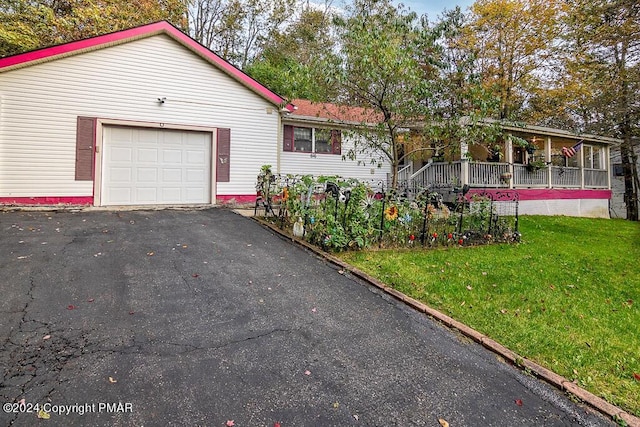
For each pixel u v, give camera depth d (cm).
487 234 757
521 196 1258
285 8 2409
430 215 704
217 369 249
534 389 253
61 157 814
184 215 809
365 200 612
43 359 247
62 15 1288
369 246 605
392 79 706
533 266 576
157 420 198
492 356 295
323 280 446
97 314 319
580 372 275
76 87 827
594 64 1234
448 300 404
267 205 801
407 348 297
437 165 1220
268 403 218
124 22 1390
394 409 221
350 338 307
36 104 789
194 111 965
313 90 795
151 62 909
